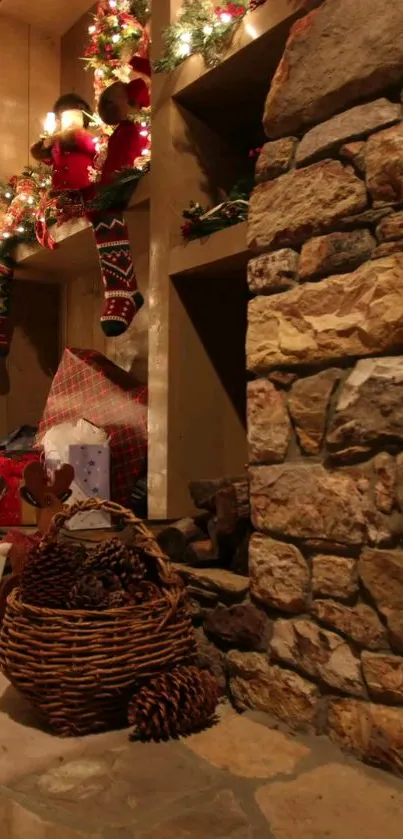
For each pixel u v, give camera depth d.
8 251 3.57
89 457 2.55
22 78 3.79
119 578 1.67
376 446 1.38
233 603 1.73
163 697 1.52
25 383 3.95
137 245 3.07
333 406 1.47
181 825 1.20
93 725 1.57
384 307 1.36
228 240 2.11
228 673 1.75
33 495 2.23
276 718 1.61
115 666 1.53
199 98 2.36
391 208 1.37
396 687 1.34
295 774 1.36
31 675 1.55
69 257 3.47
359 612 1.41
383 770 1.36
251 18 1.99
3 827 1.29
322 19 1.51
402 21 1.35
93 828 1.19
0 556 2.19
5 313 3.64
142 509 2.68
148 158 2.64
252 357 1.65
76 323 3.89
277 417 1.60
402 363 1.34
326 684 1.49
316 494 1.49
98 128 3.06
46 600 1.61
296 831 1.17
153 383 2.43
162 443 2.37
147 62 2.60
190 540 1.99
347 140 1.46
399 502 1.33
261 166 1.65
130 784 1.34
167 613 1.61
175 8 2.34
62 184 2.81
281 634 1.59
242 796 1.29
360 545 1.41
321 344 1.48
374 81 1.41
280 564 1.58
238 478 1.83
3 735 1.57
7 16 3.73
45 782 1.35
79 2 3.61
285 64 1.60
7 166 3.74
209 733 1.55
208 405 2.44
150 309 2.45
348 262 1.44
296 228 1.55
